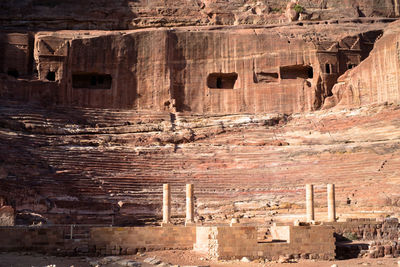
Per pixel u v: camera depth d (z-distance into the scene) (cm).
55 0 6006
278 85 5481
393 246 3002
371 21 6100
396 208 3719
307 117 5275
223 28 5869
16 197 3772
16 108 4925
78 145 4728
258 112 5447
